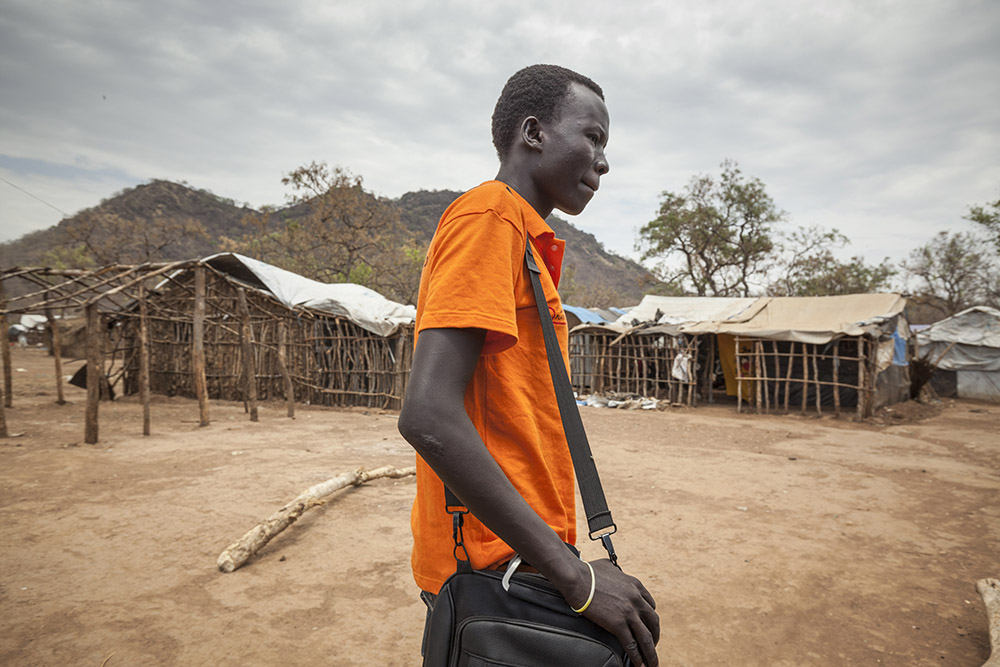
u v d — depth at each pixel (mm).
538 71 1278
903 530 5887
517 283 1106
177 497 6285
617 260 197625
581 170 1251
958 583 4562
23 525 5281
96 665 3090
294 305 16484
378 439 10617
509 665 959
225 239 42031
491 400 1088
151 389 17453
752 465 9164
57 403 14250
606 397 19500
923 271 36031
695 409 18047
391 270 36281
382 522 5586
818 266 36500
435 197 175625
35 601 3801
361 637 3484
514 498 934
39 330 35781
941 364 21406
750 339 17984
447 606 1040
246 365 13391
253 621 3635
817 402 16188
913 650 3547
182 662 3146
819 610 4051
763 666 3334
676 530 5734
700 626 3783
